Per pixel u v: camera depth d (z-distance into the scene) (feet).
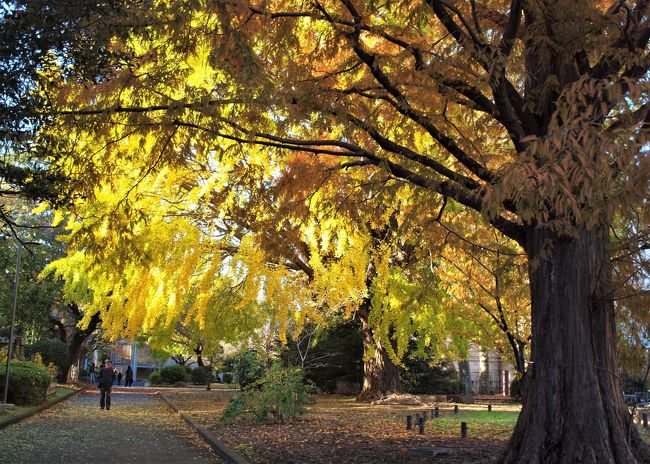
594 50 26.32
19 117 24.79
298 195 36.40
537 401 26.05
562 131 16.29
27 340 129.39
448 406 84.17
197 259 53.01
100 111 28.43
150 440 45.83
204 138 30.25
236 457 34.42
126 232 33.91
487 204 17.17
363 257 53.83
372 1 28.58
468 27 26.89
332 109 29.48
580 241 26.16
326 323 73.41
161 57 29.60
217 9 26.02
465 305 60.44
